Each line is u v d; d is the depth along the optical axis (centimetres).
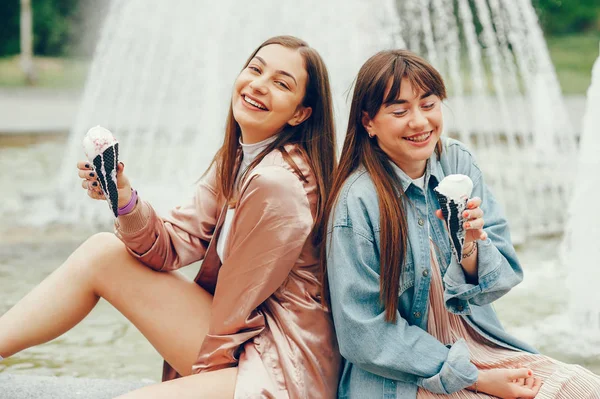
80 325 324
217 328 196
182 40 675
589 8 2034
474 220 177
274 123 207
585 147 324
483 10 755
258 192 193
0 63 1802
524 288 373
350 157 198
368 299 187
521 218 527
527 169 700
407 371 183
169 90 958
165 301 208
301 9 540
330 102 212
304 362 192
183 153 769
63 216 514
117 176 201
